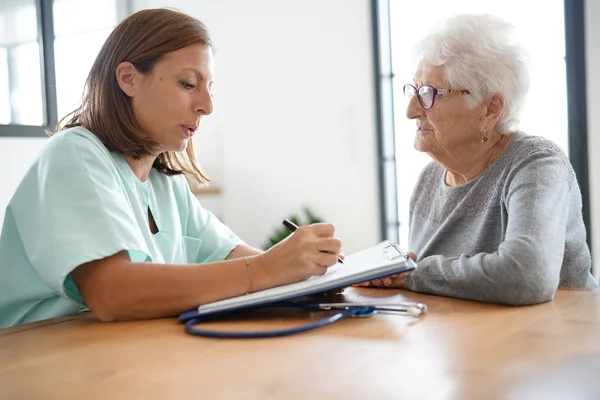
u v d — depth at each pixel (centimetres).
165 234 131
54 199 101
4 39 319
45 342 81
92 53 376
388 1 342
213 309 90
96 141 114
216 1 391
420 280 109
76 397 59
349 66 347
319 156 361
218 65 395
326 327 84
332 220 359
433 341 75
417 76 136
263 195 382
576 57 275
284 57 369
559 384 58
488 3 308
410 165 344
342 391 58
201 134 405
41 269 99
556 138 288
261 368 66
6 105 321
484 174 134
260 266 96
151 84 116
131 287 93
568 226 129
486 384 59
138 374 65
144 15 119
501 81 128
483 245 132
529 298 95
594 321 84
